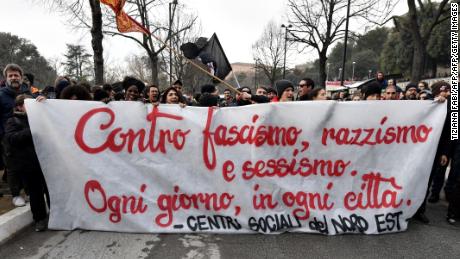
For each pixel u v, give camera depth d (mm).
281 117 4133
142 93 6219
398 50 47625
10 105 4871
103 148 4062
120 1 5094
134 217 4020
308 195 4121
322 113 4137
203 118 4125
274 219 4051
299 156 4156
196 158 4109
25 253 3475
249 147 4125
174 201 4082
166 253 3500
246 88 6293
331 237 3945
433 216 4719
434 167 4566
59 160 3988
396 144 4203
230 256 3449
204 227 4039
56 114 3994
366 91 5121
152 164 4086
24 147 3814
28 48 47000
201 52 7059
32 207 3932
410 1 13562
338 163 4172
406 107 4180
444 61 42219
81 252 3502
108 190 4023
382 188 4172
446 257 3523
